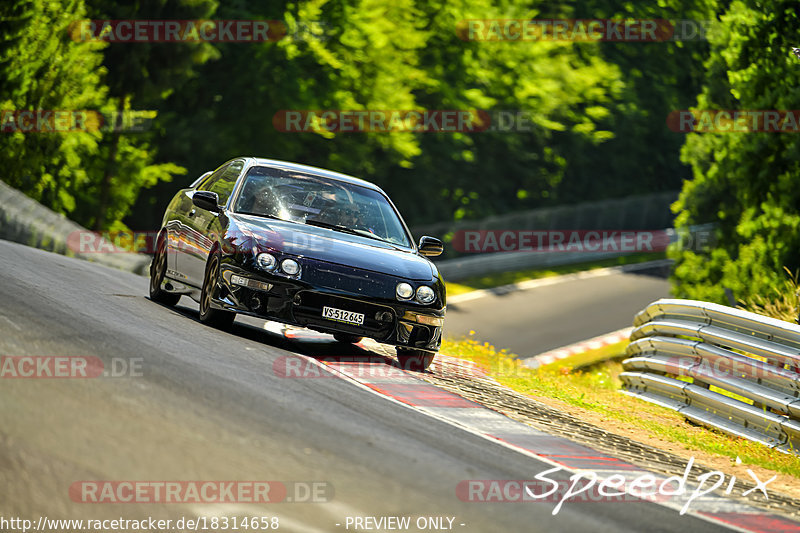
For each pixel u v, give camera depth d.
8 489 13.00
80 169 97.00
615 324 108.38
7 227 55.28
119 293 35.81
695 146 81.75
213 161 121.06
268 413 19.58
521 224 162.38
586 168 182.50
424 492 16.59
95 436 15.65
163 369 21.33
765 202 69.06
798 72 67.44
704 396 36.28
